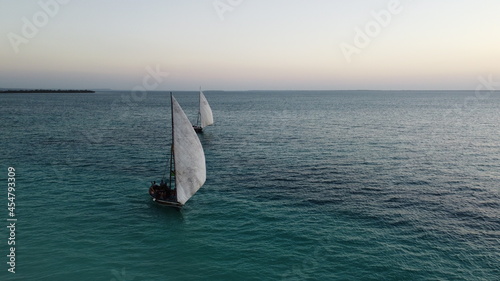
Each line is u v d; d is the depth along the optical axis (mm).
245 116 118500
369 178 38969
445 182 37344
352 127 84438
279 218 27750
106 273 19719
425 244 23281
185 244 23375
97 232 24828
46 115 110562
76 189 34344
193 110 155250
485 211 29031
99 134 70438
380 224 26531
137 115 120375
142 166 44000
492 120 100500
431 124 90625
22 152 50438
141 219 27344
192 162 29438
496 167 43656
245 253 22250
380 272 20000
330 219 27562
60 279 18953
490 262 20984
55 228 25250
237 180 38281
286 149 55938
